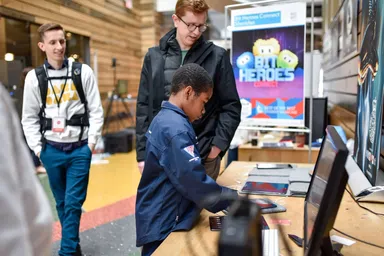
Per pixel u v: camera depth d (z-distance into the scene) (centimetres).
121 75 825
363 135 187
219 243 70
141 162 208
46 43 233
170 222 141
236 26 312
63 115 240
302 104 299
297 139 347
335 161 79
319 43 773
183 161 134
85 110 247
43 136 242
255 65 309
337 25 407
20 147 66
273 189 168
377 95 157
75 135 242
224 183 185
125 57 841
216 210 136
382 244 114
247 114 317
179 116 143
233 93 201
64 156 242
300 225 129
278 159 334
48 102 239
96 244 282
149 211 143
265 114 312
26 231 61
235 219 74
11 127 65
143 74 213
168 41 205
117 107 785
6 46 483
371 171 164
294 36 293
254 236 71
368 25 186
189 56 197
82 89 243
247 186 173
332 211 83
